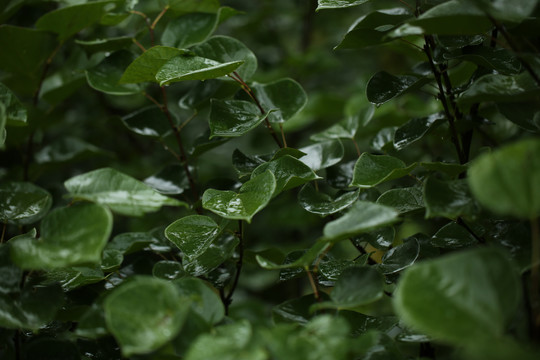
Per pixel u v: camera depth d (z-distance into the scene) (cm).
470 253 98
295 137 268
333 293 107
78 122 219
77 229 103
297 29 308
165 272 121
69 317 115
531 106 120
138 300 99
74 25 134
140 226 170
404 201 117
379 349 106
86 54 143
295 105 129
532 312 107
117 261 120
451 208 104
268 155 128
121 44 134
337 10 278
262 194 110
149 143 227
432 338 108
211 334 102
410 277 97
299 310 111
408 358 111
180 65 117
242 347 97
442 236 117
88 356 116
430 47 127
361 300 105
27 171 160
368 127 173
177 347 102
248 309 190
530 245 107
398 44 136
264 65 270
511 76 111
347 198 120
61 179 204
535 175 96
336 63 269
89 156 174
